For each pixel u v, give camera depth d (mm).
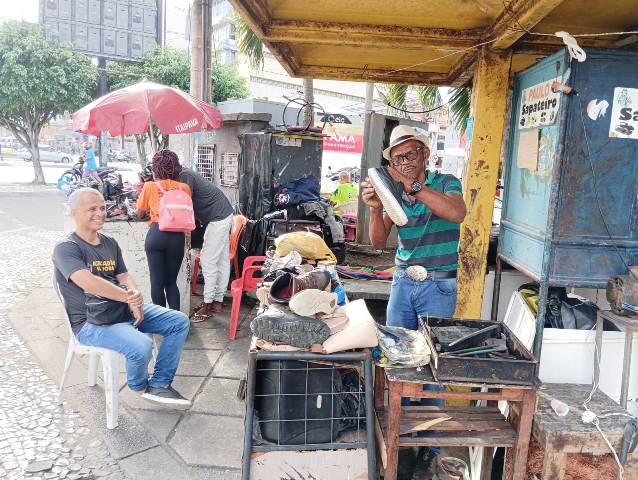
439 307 2750
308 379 2162
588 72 2609
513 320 3158
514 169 3377
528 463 2348
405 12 3221
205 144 8375
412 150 2584
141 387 3215
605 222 2691
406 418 2217
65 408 3293
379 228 2760
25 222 10609
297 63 4504
